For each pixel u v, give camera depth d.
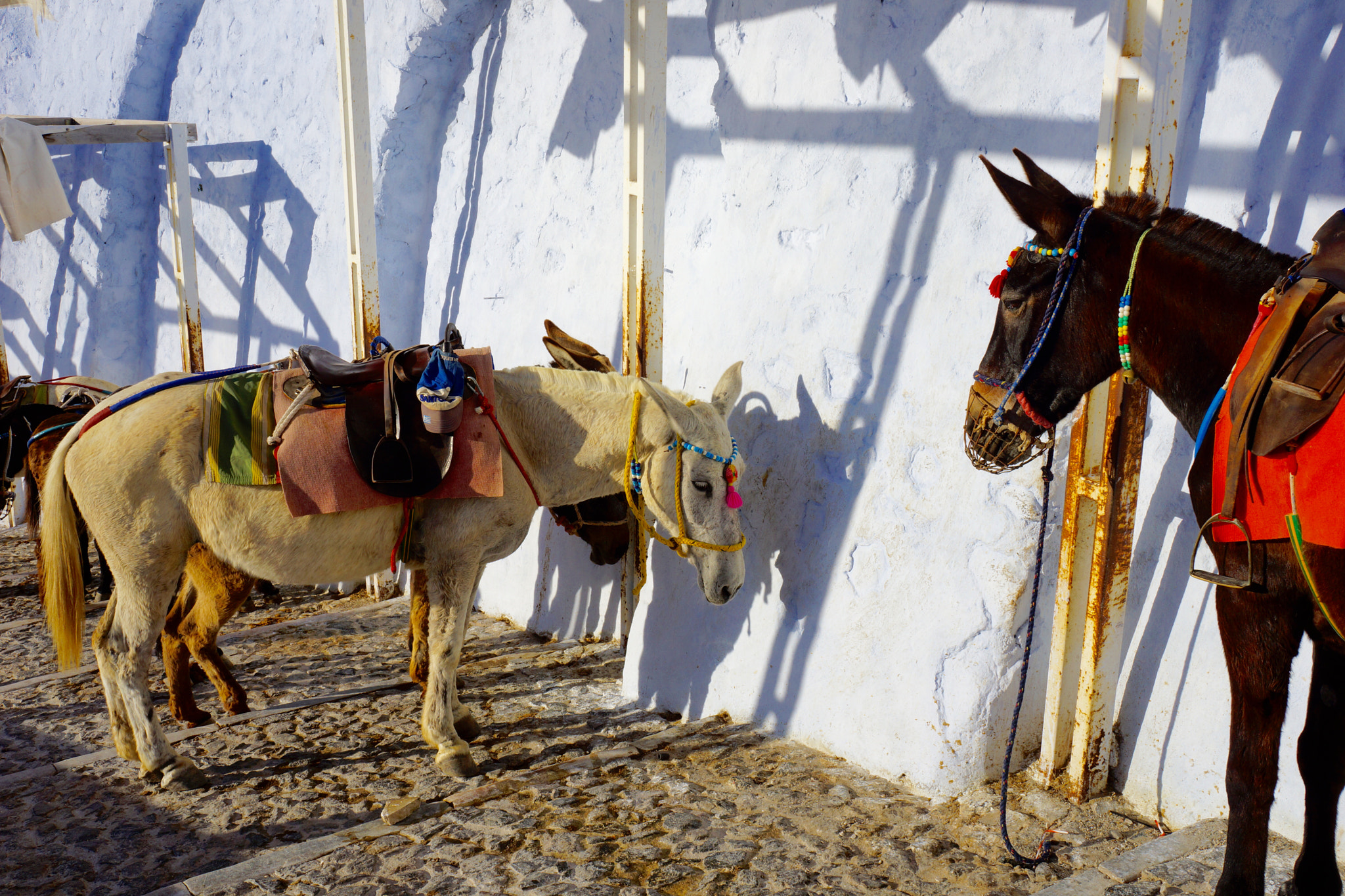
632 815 3.27
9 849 3.21
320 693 4.78
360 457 3.51
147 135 8.31
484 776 3.72
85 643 5.86
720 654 4.25
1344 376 1.80
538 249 6.04
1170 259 2.18
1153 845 2.77
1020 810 3.14
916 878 2.78
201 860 3.12
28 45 11.47
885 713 3.56
